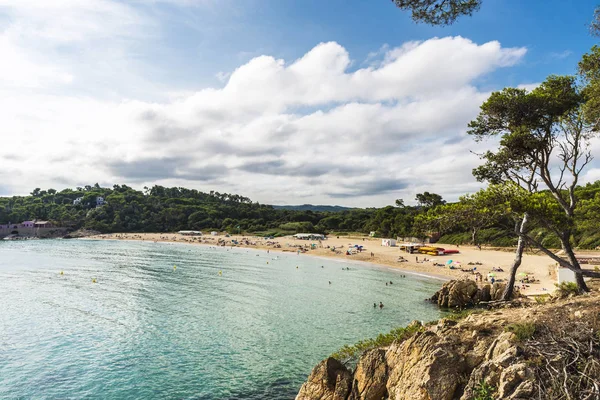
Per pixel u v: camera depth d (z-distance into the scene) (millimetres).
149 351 28234
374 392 15156
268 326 34438
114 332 32719
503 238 91812
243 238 149875
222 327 34125
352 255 94125
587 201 28797
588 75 22766
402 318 37000
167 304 43500
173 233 181375
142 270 72500
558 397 11062
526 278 49312
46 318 37000
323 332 32562
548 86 25391
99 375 24219
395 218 139625
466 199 19531
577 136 23250
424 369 13648
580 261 48281
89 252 108125
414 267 72875
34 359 26703
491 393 12055
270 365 25656
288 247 119562
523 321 15281
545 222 20031
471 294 41938
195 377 23922
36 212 193750
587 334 13148
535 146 24047
